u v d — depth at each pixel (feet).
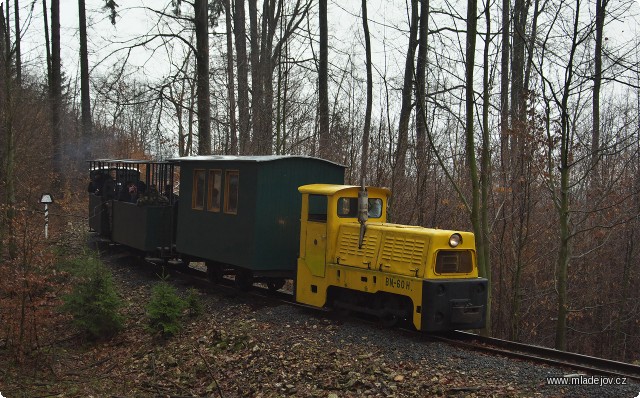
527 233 48.75
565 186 43.42
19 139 68.80
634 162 59.16
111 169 69.10
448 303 34.58
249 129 82.48
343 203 41.04
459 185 58.85
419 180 59.00
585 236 58.70
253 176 44.86
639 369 29.37
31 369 37.65
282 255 45.39
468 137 44.55
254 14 95.04
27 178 71.97
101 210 68.69
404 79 68.44
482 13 44.09
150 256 59.98
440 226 58.80
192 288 45.93
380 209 42.91
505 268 55.26
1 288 39.63
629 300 61.72
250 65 94.12
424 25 67.72
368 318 40.70
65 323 44.93
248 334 38.34
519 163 50.01
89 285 43.47
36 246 41.27
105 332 43.11
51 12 93.30
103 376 37.19
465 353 31.94
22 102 72.28
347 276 39.17
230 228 47.21
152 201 58.80
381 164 60.03
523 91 46.85
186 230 53.16
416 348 33.06
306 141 80.79
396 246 36.65
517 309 50.11
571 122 45.06
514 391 26.68
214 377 34.30
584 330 62.95
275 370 33.47
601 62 47.01
